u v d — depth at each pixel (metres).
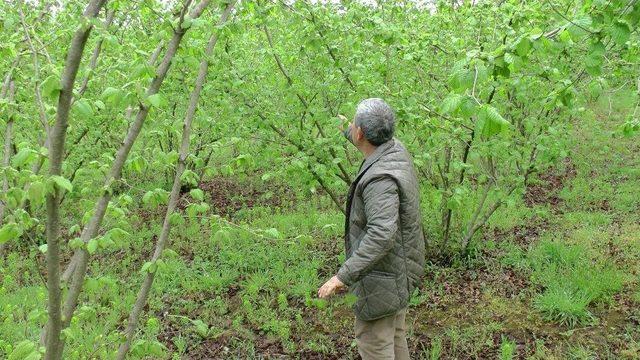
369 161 2.76
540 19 3.89
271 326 4.41
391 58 4.51
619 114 10.08
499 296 4.70
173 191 2.38
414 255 2.80
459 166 4.27
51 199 1.52
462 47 4.39
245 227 2.56
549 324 4.21
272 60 4.77
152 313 4.74
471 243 5.56
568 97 2.97
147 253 6.30
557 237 5.79
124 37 4.15
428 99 4.55
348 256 2.93
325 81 4.40
